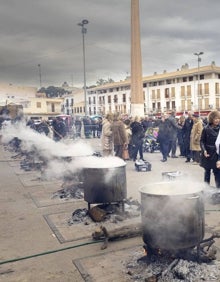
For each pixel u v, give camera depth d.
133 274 3.19
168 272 3.04
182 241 2.98
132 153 11.52
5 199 6.46
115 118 10.52
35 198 6.39
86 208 5.36
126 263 3.44
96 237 4.14
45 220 5.04
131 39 26.08
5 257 3.80
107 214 4.91
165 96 66.81
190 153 10.66
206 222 4.68
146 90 70.81
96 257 3.66
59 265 3.56
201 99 60.97
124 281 3.11
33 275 3.36
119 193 4.74
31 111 57.34
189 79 62.81
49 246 4.06
